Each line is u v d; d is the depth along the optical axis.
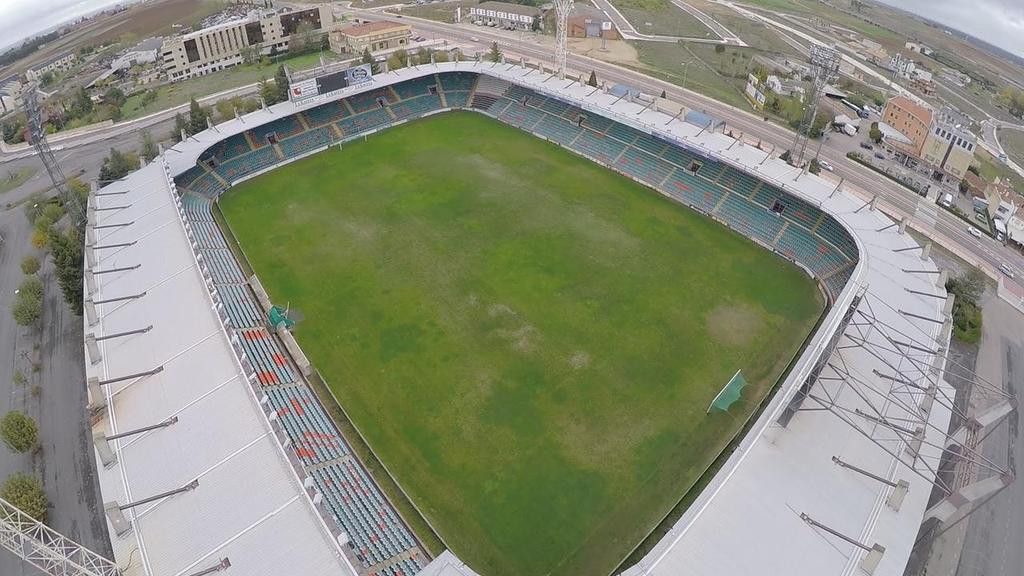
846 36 183.38
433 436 52.00
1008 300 72.06
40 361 62.59
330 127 100.38
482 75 113.12
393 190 87.12
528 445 51.19
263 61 153.50
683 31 173.50
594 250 74.88
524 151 97.81
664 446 51.34
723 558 36.72
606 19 166.62
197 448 42.16
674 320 64.38
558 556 43.59
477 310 65.25
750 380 57.59
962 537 46.03
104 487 40.53
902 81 147.38
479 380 57.03
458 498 47.22
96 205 71.38
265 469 40.31
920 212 88.25
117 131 118.69
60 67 171.88
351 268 71.56
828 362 51.19
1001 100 141.75
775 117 116.31
